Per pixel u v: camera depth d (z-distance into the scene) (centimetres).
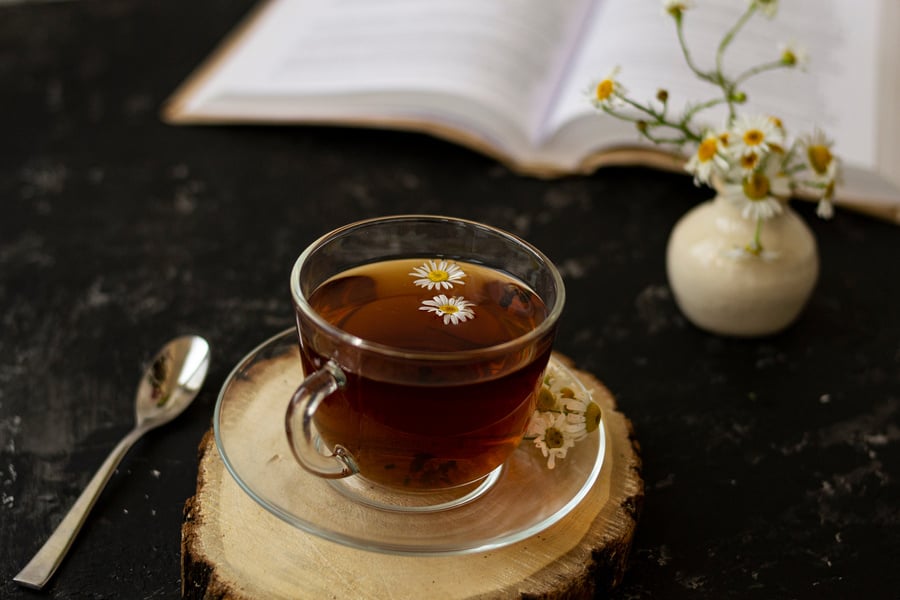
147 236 68
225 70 84
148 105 84
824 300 65
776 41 75
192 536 46
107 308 62
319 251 45
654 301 64
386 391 42
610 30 76
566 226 70
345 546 45
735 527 50
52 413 55
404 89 74
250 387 50
